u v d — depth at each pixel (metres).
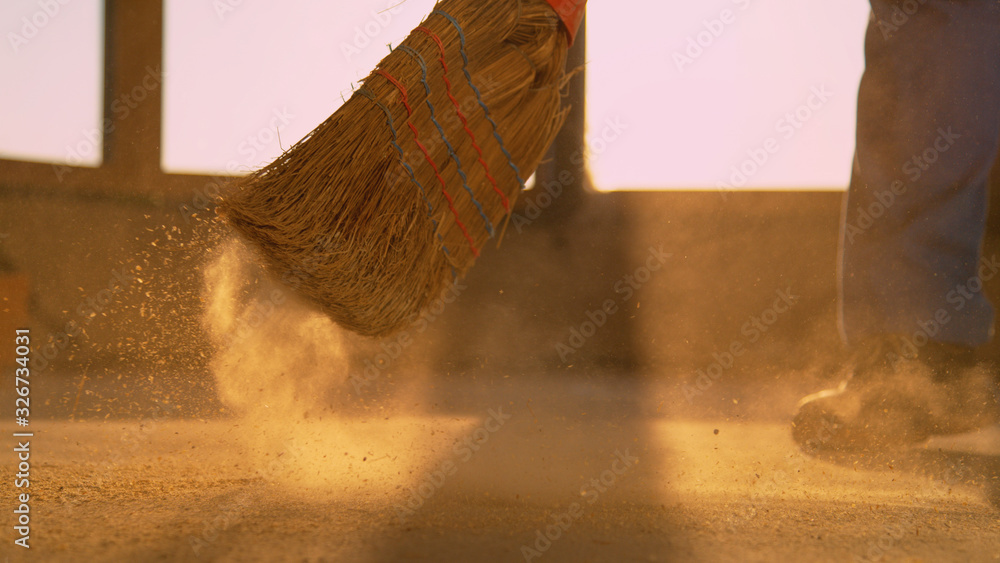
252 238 1.30
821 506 1.37
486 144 1.47
